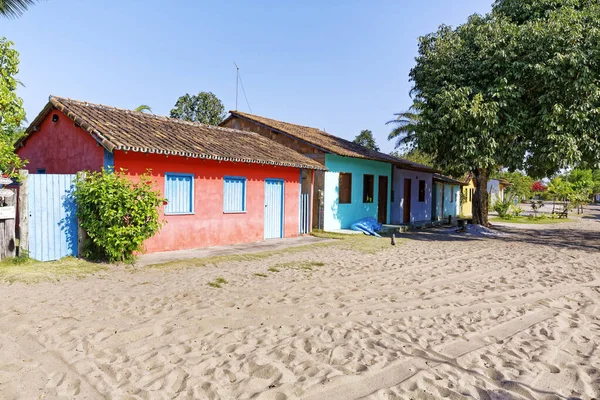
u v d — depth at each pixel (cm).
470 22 1839
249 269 909
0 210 816
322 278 834
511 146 1584
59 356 421
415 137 1967
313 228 1736
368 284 794
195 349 452
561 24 1452
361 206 1953
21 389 353
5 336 464
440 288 780
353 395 362
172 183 1123
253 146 1473
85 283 720
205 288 714
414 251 1277
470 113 1484
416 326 555
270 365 412
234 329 518
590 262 1127
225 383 377
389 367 420
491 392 374
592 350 483
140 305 598
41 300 604
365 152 2017
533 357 458
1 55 1127
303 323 551
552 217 3228
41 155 1234
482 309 646
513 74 1536
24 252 852
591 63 1411
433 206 2741
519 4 1758
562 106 1424
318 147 1678
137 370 396
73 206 928
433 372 412
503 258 1172
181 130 1318
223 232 1269
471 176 3209
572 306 681
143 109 2705
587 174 6041
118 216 858
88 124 995
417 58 1895
